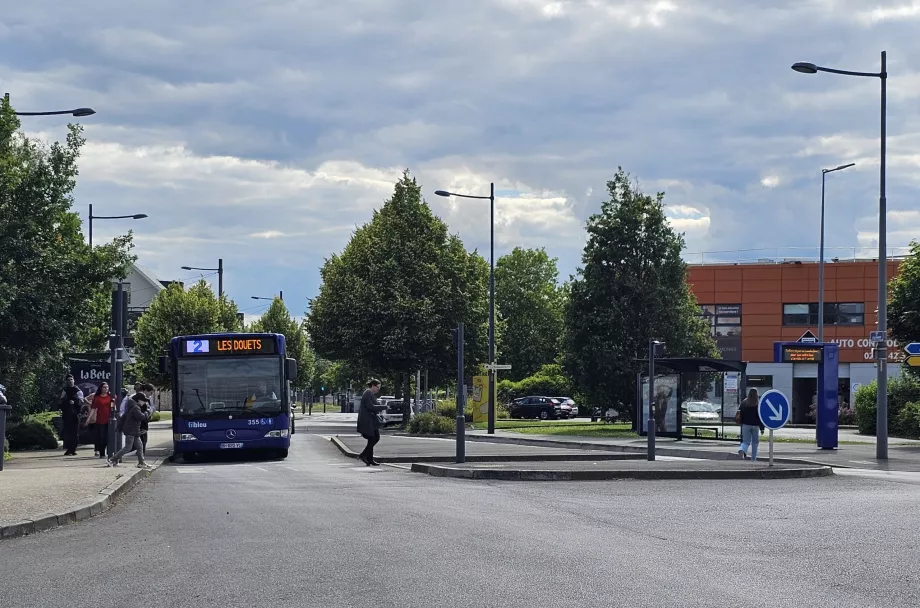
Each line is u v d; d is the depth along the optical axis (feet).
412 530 36.47
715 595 24.59
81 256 86.53
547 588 25.44
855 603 23.79
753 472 62.75
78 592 25.84
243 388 85.81
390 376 188.44
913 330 125.18
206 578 27.35
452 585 25.86
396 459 80.23
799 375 219.61
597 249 144.15
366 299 178.19
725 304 224.74
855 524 38.50
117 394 77.15
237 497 50.14
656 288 142.61
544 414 220.84
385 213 185.06
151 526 38.81
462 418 71.82
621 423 170.30
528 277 329.31
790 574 27.55
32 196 83.51
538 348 322.55
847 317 218.18
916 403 122.72
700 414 124.98
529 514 41.75
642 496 50.06
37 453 92.32
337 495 50.67
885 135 84.23
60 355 92.43
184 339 86.12
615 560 29.73
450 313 180.14
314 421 234.58
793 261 221.05
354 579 26.78
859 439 115.65
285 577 27.25
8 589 26.48
